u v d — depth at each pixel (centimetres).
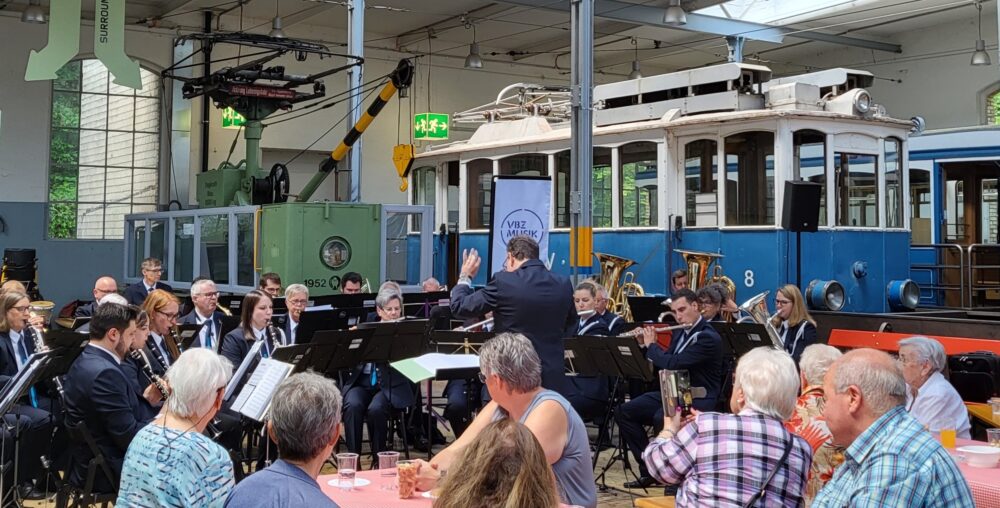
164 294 715
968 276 1250
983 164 1334
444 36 2125
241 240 1234
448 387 843
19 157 1730
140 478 391
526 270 589
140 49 1823
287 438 328
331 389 338
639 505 529
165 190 1862
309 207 1158
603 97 1253
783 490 371
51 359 631
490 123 1427
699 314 768
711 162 1095
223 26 1919
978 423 786
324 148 2044
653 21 1791
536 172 1291
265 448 696
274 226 1170
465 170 1412
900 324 932
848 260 1077
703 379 757
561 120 1373
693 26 1856
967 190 1348
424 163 1514
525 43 2214
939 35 2186
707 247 1093
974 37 2127
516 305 579
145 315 610
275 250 1167
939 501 319
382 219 1202
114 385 558
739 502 368
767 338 795
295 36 2008
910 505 317
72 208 1792
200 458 394
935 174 1365
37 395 772
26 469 684
